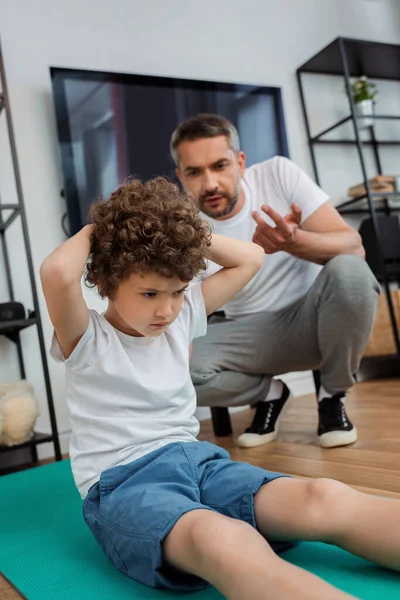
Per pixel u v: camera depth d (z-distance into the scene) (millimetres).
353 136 3188
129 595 782
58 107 2318
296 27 3080
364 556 708
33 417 1868
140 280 862
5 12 2316
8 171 2246
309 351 1692
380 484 1128
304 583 561
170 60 2680
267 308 1782
